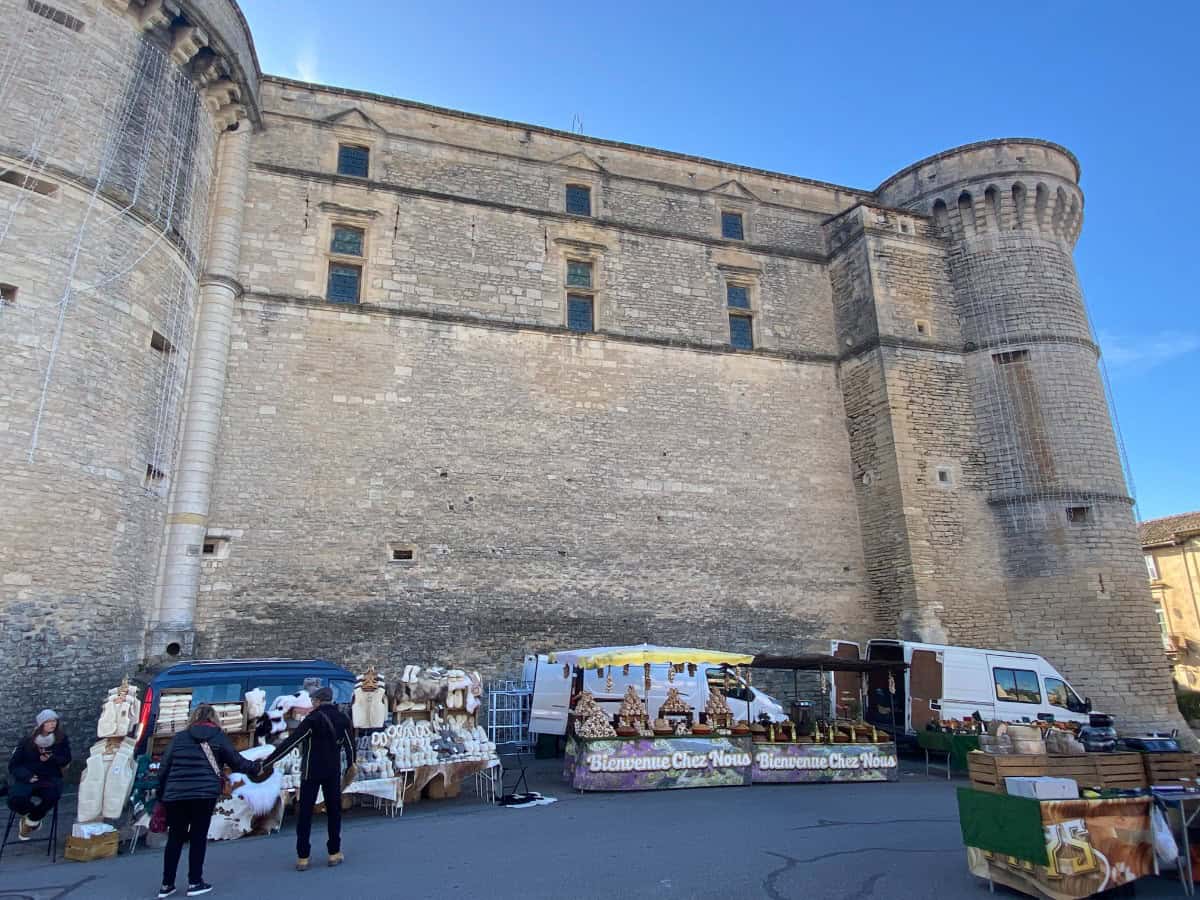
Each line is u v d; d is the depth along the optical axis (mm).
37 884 7129
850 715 17391
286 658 16000
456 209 20547
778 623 20094
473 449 18719
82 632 12953
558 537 18812
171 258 15773
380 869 7301
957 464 21422
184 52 16391
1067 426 21344
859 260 23141
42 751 8953
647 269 22078
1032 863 6363
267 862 7695
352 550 17078
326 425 17672
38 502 12617
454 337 19375
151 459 15031
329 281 18984
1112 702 19250
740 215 24156
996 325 22469
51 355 13117
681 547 19828
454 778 11203
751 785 12578
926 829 9016
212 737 7020
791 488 21438
